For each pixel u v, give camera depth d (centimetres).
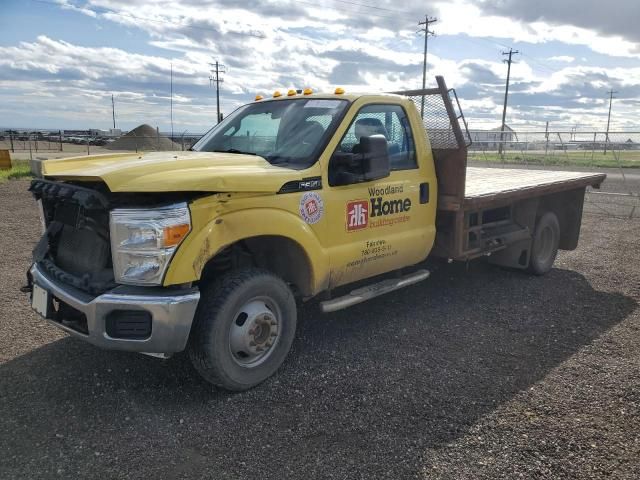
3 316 534
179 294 346
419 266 717
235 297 376
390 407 373
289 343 422
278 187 395
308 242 421
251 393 392
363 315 560
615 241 972
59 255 409
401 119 526
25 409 364
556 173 867
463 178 541
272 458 314
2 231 980
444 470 303
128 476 296
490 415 362
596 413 366
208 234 355
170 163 372
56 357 444
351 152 465
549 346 485
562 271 759
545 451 321
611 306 602
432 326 531
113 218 343
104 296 340
